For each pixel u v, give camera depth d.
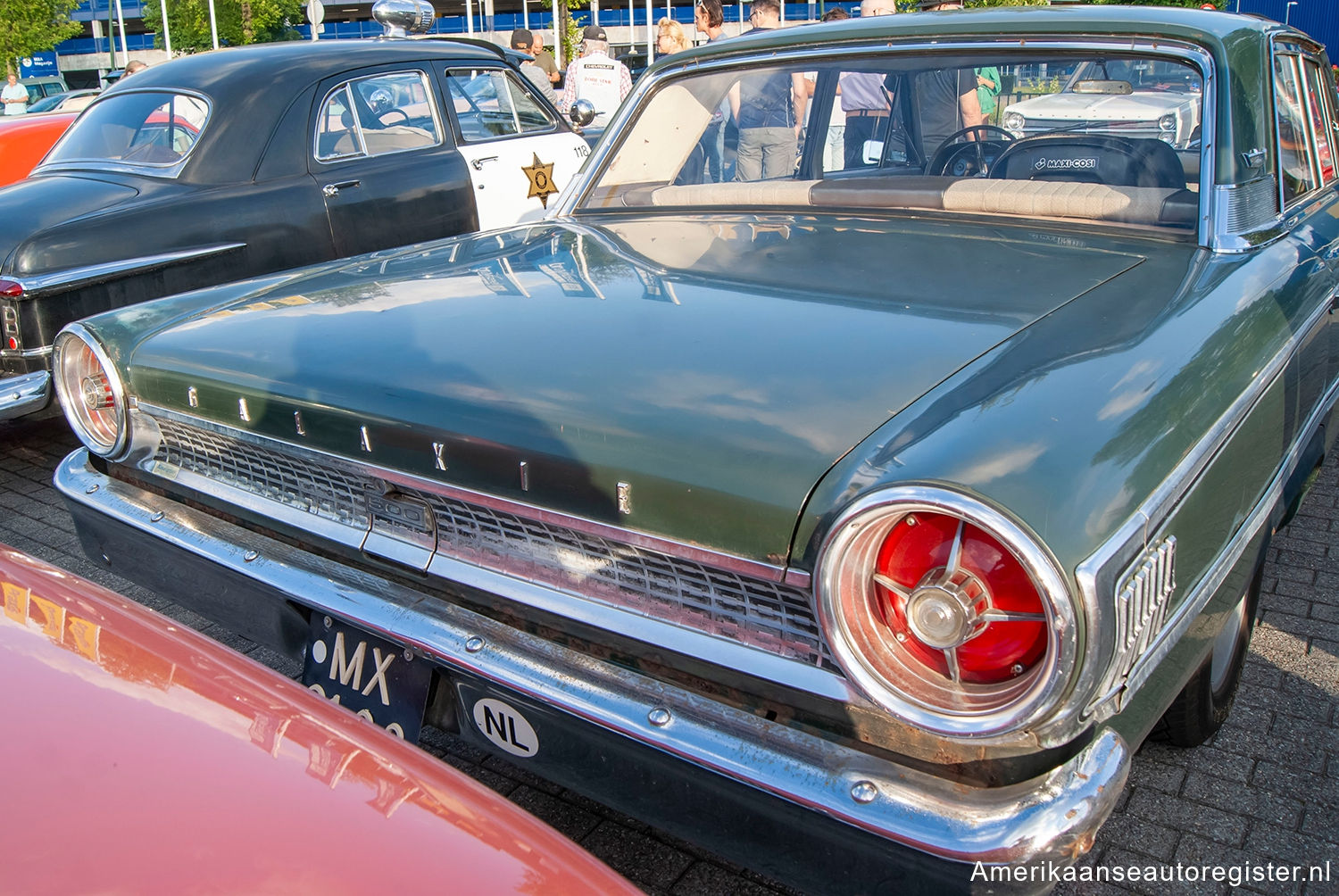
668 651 1.53
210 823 0.98
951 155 2.63
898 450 1.34
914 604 1.29
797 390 1.52
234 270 4.71
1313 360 2.37
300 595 1.89
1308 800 2.19
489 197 5.80
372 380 1.77
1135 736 1.46
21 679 1.14
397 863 0.99
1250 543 1.92
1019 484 1.25
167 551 2.15
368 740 1.22
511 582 1.70
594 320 1.85
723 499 1.41
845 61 2.68
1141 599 1.31
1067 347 1.60
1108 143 2.41
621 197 2.88
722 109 2.82
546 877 1.03
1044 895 1.30
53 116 7.52
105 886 0.88
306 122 5.07
